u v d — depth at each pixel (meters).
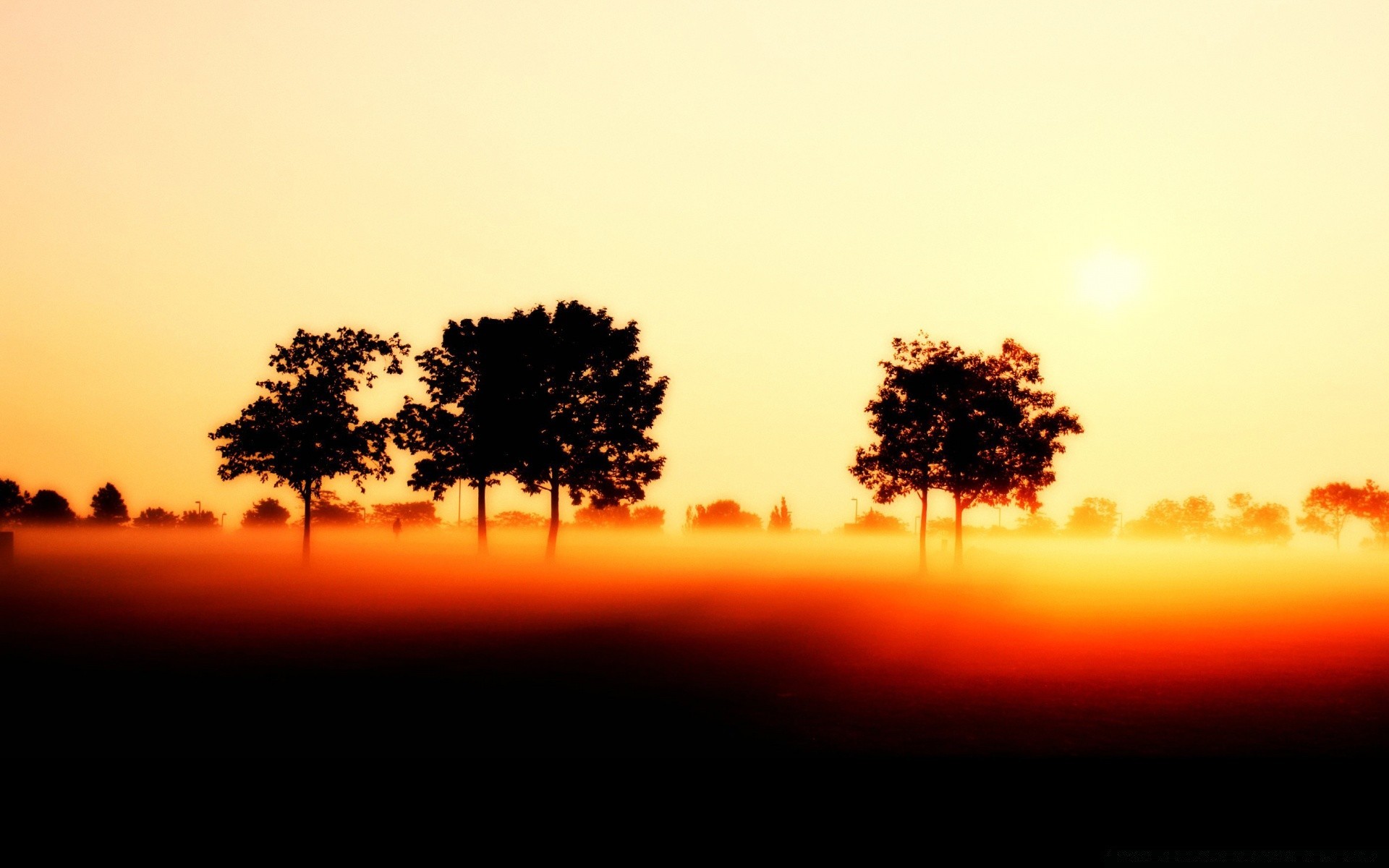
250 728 11.73
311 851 7.41
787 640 21.28
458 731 11.70
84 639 19.73
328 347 44.97
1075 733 11.92
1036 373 46.69
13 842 7.57
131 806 8.56
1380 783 9.68
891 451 46.16
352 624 23.69
